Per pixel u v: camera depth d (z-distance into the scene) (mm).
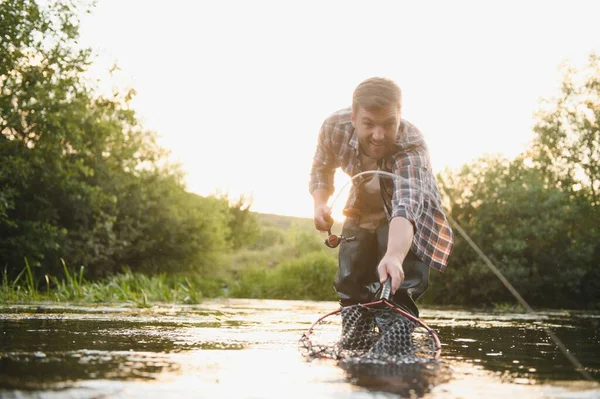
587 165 26531
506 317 7750
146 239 21984
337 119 3236
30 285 9414
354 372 1786
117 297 9000
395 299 2896
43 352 2117
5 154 14750
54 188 16766
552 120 27641
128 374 1643
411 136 2949
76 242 17812
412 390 1483
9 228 15594
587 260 18453
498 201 17844
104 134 18281
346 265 3133
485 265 16938
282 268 21469
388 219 2988
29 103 14641
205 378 1623
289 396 1378
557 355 2545
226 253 28750
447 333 4059
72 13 14875
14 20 14008
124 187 20781
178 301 9672
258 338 3012
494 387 1573
